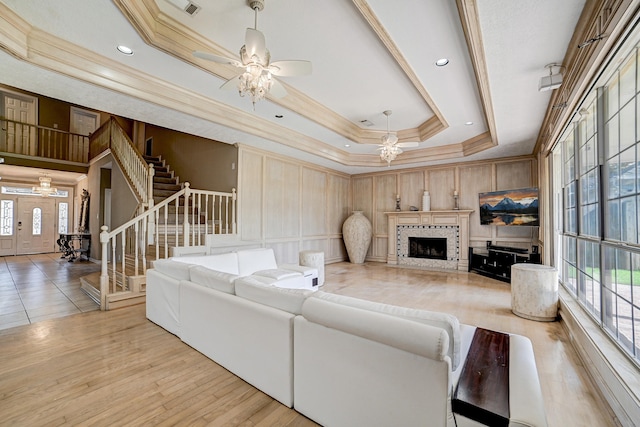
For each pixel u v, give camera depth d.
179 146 7.42
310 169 7.42
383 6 2.29
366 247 8.05
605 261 2.47
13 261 7.79
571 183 3.72
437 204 7.38
